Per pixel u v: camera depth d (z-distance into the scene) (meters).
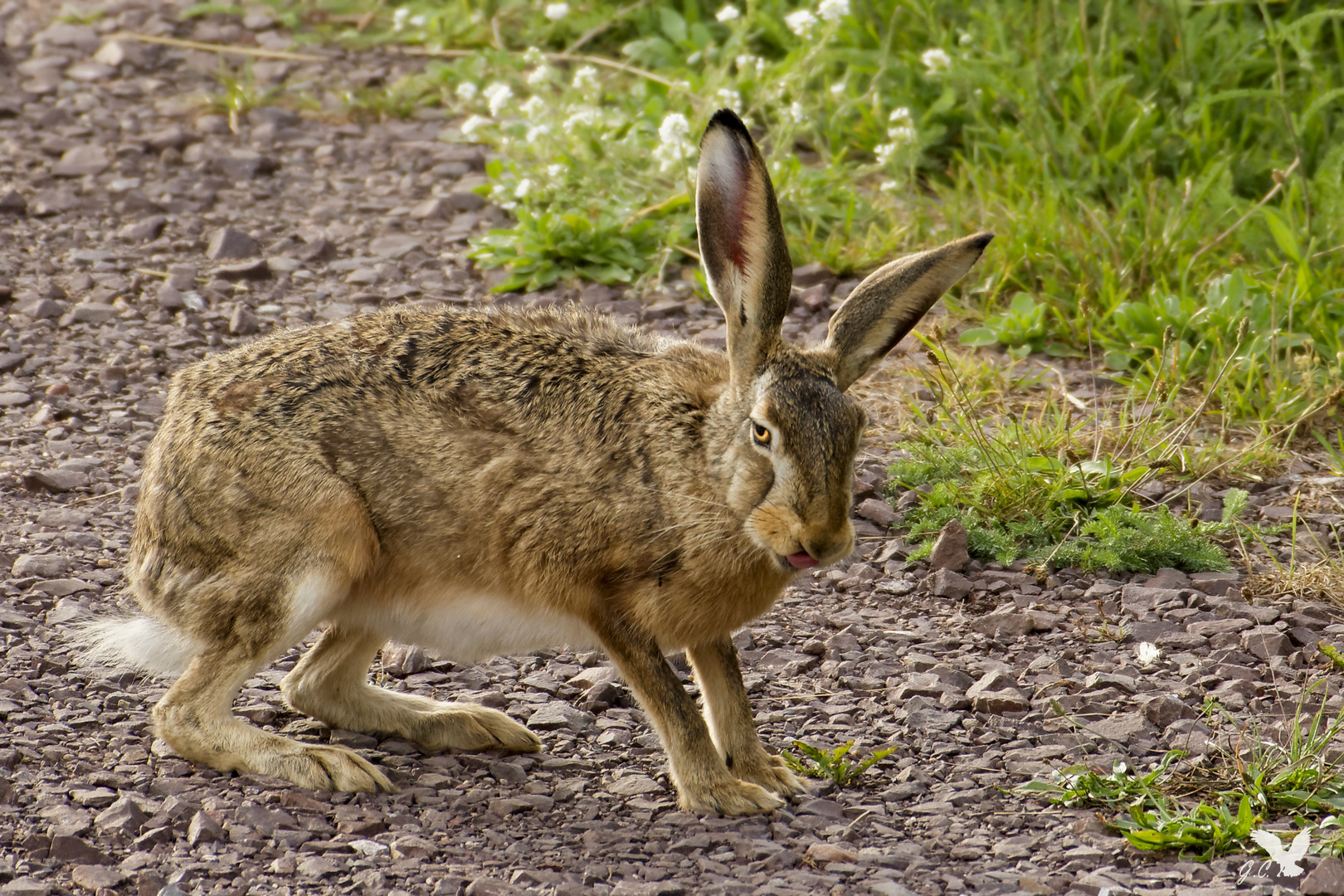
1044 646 10.14
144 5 21.81
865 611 10.70
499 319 8.88
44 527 11.18
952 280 8.40
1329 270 14.66
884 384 13.83
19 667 9.27
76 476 11.86
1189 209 15.81
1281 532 11.65
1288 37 16.50
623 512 8.09
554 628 8.55
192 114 18.84
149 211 16.55
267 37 21.11
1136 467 12.05
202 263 15.54
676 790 8.38
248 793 8.00
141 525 8.61
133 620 8.82
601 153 16.48
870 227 15.66
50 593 10.25
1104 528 11.30
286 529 8.13
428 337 8.69
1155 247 15.01
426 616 8.66
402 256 15.86
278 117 18.73
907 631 10.37
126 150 17.67
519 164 16.42
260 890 7.04
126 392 13.30
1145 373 13.81
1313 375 13.34
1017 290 15.22
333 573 8.23
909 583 11.04
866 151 17.53
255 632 8.20
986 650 10.15
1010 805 8.19
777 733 9.09
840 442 7.68
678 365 8.52
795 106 15.99
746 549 7.99
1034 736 8.95
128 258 15.63
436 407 8.41
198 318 14.52
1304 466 12.64
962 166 16.67
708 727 8.66
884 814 8.11
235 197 17.03
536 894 7.03
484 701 9.52
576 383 8.39
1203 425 13.15
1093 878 7.26
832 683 9.76
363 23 20.98
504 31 20.64
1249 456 12.34
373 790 8.21
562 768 8.69
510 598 8.49
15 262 15.41
